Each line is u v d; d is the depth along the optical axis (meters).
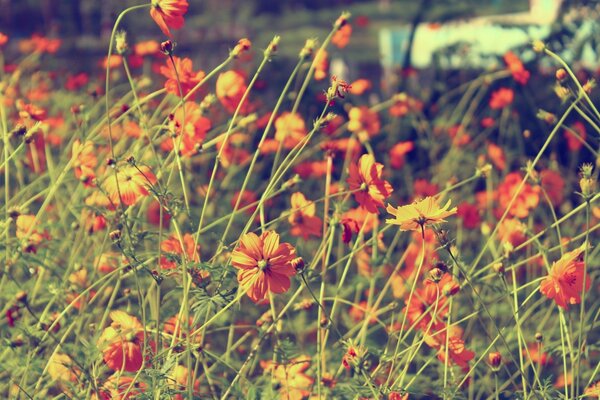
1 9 8.45
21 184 1.93
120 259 1.67
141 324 1.53
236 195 2.36
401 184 2.86
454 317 1.92
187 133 1.64
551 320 2.05
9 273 1.64
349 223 1.65
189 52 6.03
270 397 1.63
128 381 1.54
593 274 1.92
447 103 3.34
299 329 1.92
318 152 2.66
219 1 12.29
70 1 7.34
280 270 1.46
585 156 2.83
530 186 1.94
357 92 2.62
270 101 3.45
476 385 1.85
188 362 1.44
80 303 1.72
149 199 1.83
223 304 1.52
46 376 1.64
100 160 2.01
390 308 1.67
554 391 1.54
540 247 1.62
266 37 7.61
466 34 3.89
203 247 2.08
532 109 2.89
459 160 2.76
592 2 2.86
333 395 1.62
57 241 1.83
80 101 2.76
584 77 2.82
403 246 2.29
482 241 2.20
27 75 3.39
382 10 13.20
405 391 1.53
